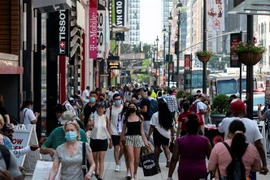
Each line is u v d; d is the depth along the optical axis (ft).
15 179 38.65
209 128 75.51
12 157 38.78
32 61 114.93
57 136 56.75
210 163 48.73
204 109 123.44
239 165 47.65
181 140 55.01
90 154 49.39
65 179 48.65
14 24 108.37
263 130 94.73
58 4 113.39
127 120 78.89
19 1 108.47
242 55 89.76
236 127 50.24
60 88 168.35
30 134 71.82
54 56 144.25
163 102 89.15
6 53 103.55
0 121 49.34
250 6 76.38
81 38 219.82
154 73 530.68
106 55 281.54
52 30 144.66
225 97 137.80
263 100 186.70
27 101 92.12
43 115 130.52
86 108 95.04
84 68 235.81
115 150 87.92
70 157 48.42
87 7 235.20
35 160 73.56
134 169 79.46
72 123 48.91
